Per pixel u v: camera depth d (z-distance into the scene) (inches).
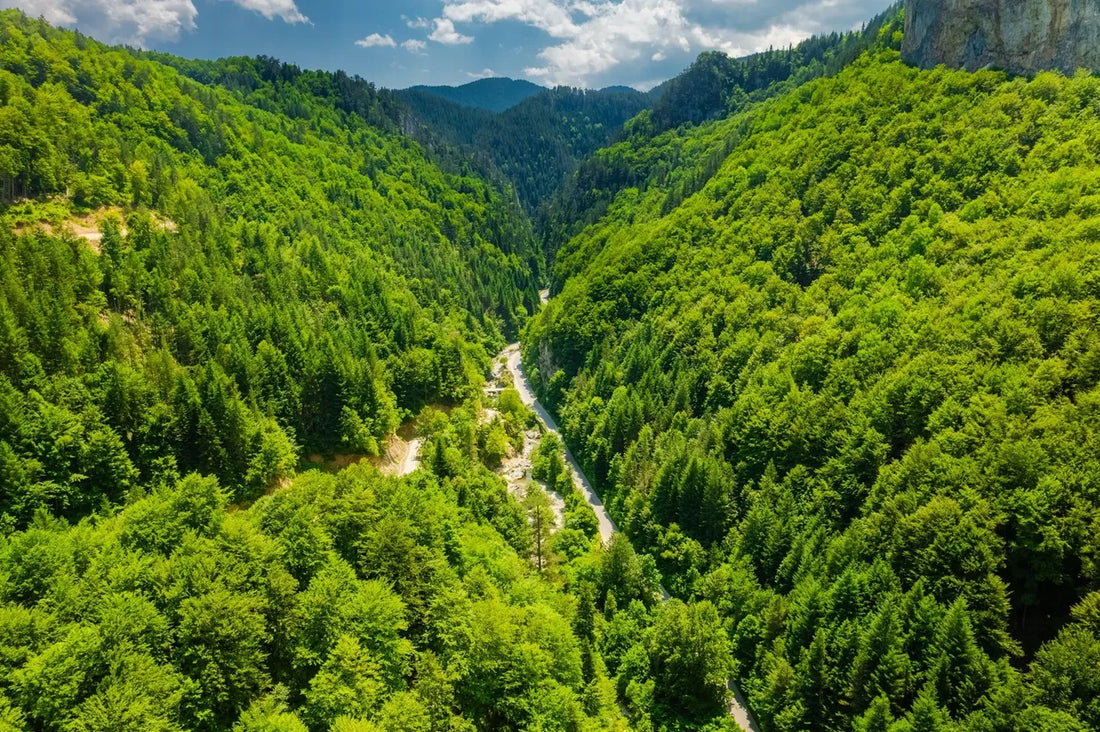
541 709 2021.4
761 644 2810.0
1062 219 3331.7
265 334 4552.2
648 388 4894.2
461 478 4060.0
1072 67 4530.0
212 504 2500.0
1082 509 2150.6
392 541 2412.6
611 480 4566.9
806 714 2427.4
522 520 3789.4
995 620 2160.4
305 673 1961.1
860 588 2491.4
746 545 3240.7
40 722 1574.8
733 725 2608.3
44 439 3102.9
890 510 2645.2
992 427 2539.4
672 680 2691.9
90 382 3491.6
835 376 3535.9
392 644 2009.1
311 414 4515.3
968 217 3971.5
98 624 1798.7
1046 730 1807.3
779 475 3474.4
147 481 3479.3
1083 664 1868.8
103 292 4202.8
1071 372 2551.7
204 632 1830.7
